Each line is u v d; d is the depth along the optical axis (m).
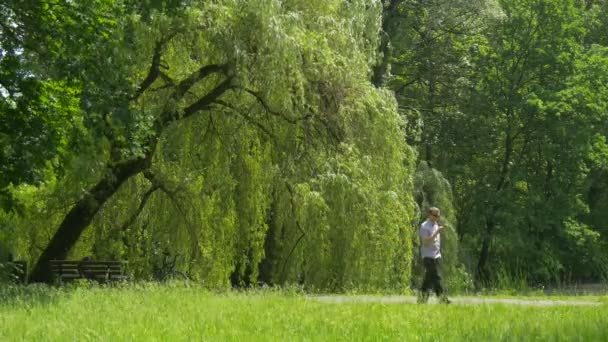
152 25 24.92
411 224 30.53
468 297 22.23
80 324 11.77
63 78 21.33
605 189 60.66
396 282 28.72
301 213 27.20
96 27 21.91
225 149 27.27
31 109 22.38
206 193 26.95
